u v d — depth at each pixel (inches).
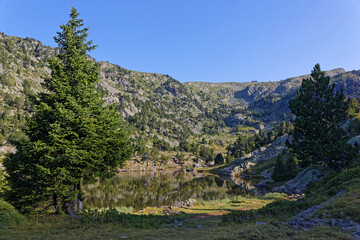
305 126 1195.9
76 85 713.6
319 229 353.4
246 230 397.7
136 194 1934.1
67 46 797.2
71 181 620.7
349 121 1931.6
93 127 665.6
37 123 655.1
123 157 740.0
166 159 6766.7
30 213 599.2
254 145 5689.0
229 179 3223.4
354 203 426.0
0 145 4515.3
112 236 418.6
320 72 1289.4
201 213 987.9
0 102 7253.9
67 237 394.9
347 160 1049.5
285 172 2194.9
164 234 456.1
